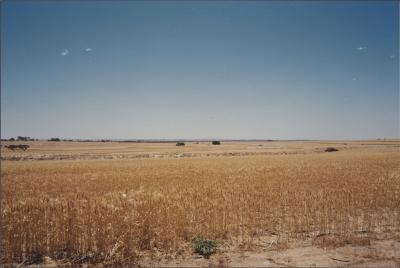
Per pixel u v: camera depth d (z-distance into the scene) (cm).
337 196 1388
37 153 6775
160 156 6116
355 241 805
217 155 6312
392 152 6394
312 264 673
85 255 731
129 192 1712
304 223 976
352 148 9056
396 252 737
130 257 720
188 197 1427
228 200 1320
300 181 1969
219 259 712
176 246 786
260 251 759
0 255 725
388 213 1110
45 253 753
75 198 1536
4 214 1112
